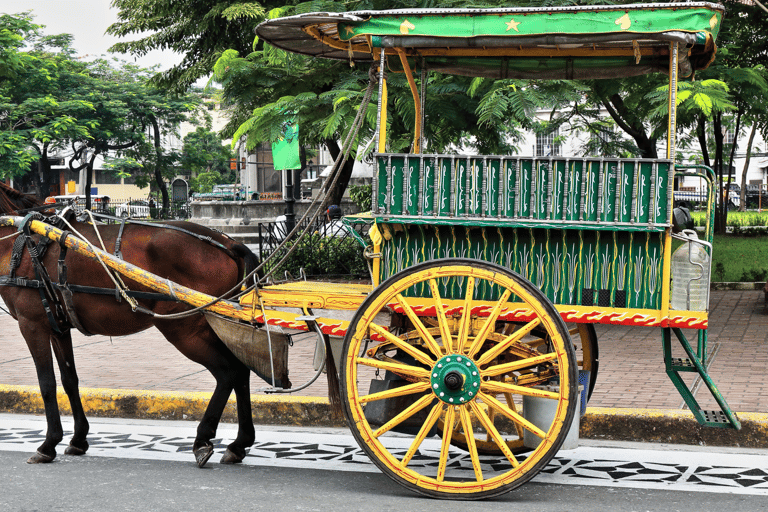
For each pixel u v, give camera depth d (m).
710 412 5.62
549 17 4.98
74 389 6.12
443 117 9.89
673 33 4.87
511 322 5.86
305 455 6.09
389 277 5.17
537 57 6.41
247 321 5.82
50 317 5.89
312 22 5.33
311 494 5.13
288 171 19.39
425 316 5.30
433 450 6.19
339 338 5.57
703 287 5.08
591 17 4.95
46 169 37.38
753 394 7.24
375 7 9.98
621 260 5.12
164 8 15.94
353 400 5.01
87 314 5.91
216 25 14.71
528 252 5.22
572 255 5.18
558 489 5.22
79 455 6.09
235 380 5.91
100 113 36.38
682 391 5.37
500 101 8.69
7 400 7.57
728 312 12.19
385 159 5.18
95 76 38.22
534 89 8.90
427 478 4.97
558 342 4.83
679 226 5.20
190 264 5.92
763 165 47.88
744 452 6.11
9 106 29.53
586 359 6.09
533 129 10.48
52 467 5.76
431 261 4.95
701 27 4.84
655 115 10.01
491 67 6.52
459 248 5.30
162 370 8.75
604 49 6.06
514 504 4.91
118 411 7.37
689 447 6.28
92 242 5.96
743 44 13.26
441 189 5.16
